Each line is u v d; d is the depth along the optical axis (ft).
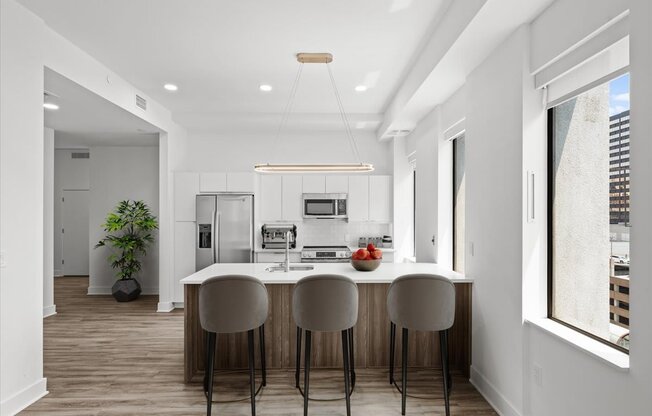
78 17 9.82
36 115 9.77
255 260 19.93
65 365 12.08
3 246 8.80
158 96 16.65
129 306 20.04
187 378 10.81
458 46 9.29
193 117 19.36
